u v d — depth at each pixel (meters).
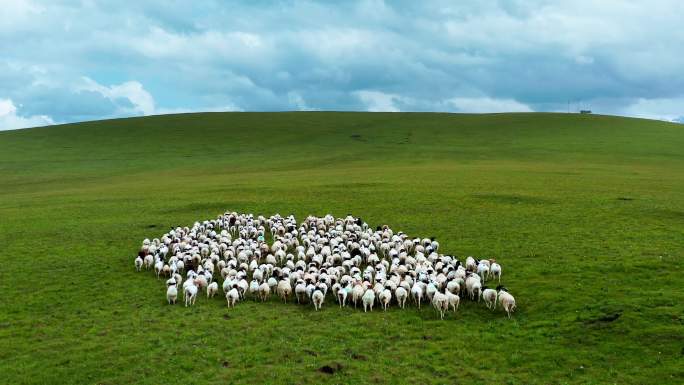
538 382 20.03
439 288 28.83
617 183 65.12
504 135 135.88
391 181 71.75
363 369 21.11
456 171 81.50
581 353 21.78
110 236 44.91
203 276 30.42
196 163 112.75
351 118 178.25
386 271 32.62
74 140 143.12
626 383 19.64
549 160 98.12
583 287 28.34
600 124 145.50
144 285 32.03
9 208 60.19
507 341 23.14
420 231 44.66
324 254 36.19
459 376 20.61
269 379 20.61
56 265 36.38
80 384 20.95
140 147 133.75
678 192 57.34
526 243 38.66
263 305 28.22
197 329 25.14
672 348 21.31
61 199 66.00
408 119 173.50
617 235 39.16
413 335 24.02
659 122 149.38
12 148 131.75
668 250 34.12
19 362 22.64
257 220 49.16
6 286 32.16
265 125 164.38
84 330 25.61
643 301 25.30
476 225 45.53
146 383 20.75
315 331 24.56
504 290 26.67
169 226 48.81
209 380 20.73
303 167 100.62
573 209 49.53
